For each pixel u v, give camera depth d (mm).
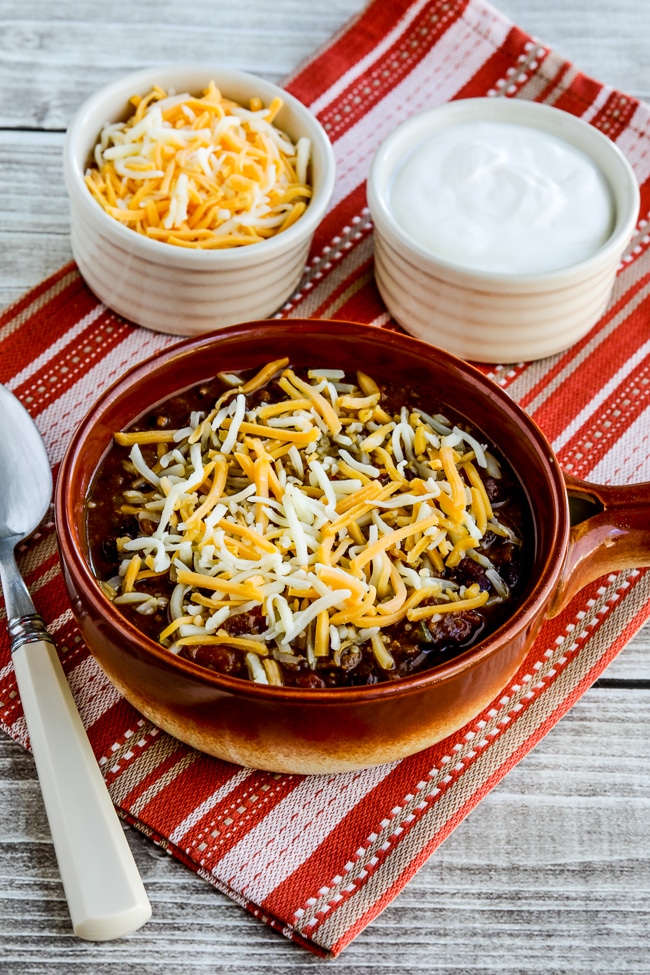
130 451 538
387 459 535
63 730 518
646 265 655
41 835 523
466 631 511
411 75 695
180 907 518
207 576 509
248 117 634
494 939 518
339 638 507
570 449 609
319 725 493
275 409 543
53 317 627
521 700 551
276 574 509
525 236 616
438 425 551
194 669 488
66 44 707
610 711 557
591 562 536
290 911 513
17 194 660
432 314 618
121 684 517
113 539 525
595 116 684
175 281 604
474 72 694
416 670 508
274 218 620
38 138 677
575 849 531
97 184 618
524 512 539
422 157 636
